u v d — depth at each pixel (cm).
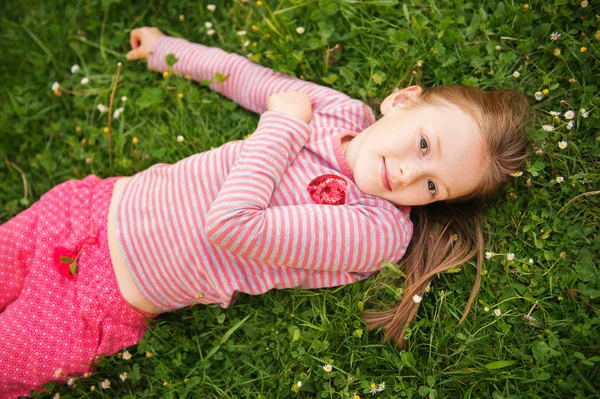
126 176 269
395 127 214
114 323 229
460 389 221
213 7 273
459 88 224
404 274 224
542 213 233
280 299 241
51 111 283
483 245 234
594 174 229
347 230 211
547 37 246
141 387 241
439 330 229
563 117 238
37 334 221
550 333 217
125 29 290
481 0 257
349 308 232
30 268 227
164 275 223
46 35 288
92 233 227
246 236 204
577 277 222
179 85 271
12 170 273
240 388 233
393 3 258
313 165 225
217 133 265
